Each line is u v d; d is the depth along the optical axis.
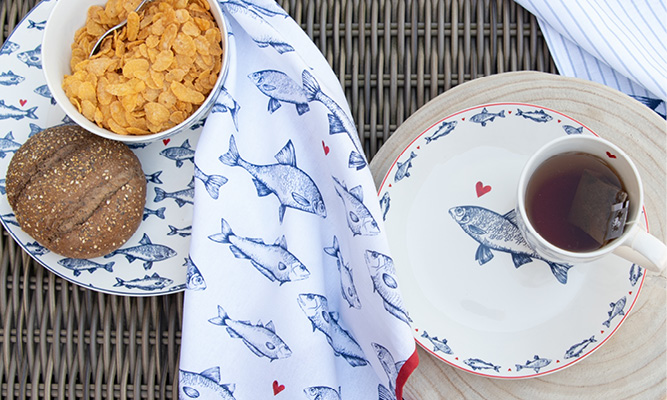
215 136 0.71
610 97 0.70
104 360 0.79
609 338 0.68
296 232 0.73
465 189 0.72
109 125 0.69
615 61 0.73
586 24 0.73
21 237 0.73
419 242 0.72
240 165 0.73
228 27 0.70
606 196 0.63
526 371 0.69
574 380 0.70
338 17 0.78
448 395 0.70
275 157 0.74
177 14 0.68
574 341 0.69
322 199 0.74
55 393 0.79
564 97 0.71
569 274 0.70
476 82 0.72
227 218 0.72
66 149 0.70
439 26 0.77
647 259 0.59
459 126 0.71
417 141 0.71
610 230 0.63
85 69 0.69
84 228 0.69
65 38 0.70
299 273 0.73
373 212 0.67
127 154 0.72
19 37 0.75
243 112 0.74
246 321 0.73
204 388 0.73
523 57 0.78
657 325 0.69
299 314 0.72
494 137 0.71
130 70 0.68
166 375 0.78
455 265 0.71
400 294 0.67
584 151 0.65
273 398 0.74
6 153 0.75
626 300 0.68
